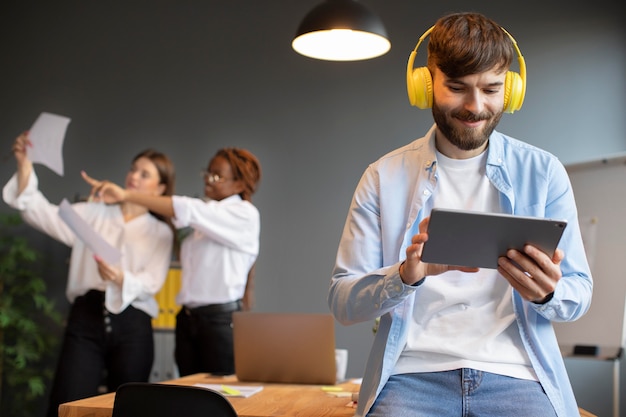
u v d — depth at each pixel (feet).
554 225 4.90
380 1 17.16
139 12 18.21
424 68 5.90
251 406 7.39
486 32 5.42
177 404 6.05
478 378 5.45
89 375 11.93
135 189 13.05
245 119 17.61
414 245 5.14
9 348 16.28
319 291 16.99
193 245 12.45
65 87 18.29
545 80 16.30
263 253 17.26
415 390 5.54
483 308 5.65
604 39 16.15
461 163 5.89
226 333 12.13
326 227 17.08
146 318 12.45
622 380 15.28
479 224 4.91
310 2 17.60
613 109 16.01
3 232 17.87
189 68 17.92
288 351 9.29
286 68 17.54
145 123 17.95
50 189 18.08
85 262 12.42
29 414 17.19
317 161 17.24
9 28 18.61
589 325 12.05
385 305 5.51
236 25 17.83
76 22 18.39
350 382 9.73
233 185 12.80
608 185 12.23
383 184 6.06
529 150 5.95
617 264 11.87
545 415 5.30
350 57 13.20
